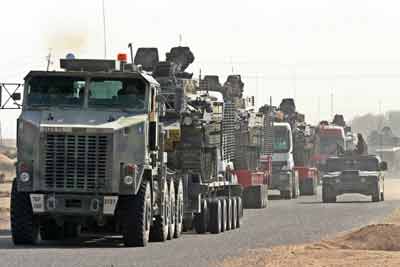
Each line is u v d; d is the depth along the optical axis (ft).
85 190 160.76
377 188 345.72
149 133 166.50
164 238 173.27
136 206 161.38
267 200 343.26
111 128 161.17
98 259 135.44
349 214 265.13
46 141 161.17
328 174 347.56
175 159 194.70
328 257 137.39
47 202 161.17
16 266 124.67
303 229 207.10
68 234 180.34
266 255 140.87
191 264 128.88
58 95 167.02
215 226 198.90
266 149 339.98
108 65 168.86
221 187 217.15
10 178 536.42
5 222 231.91
